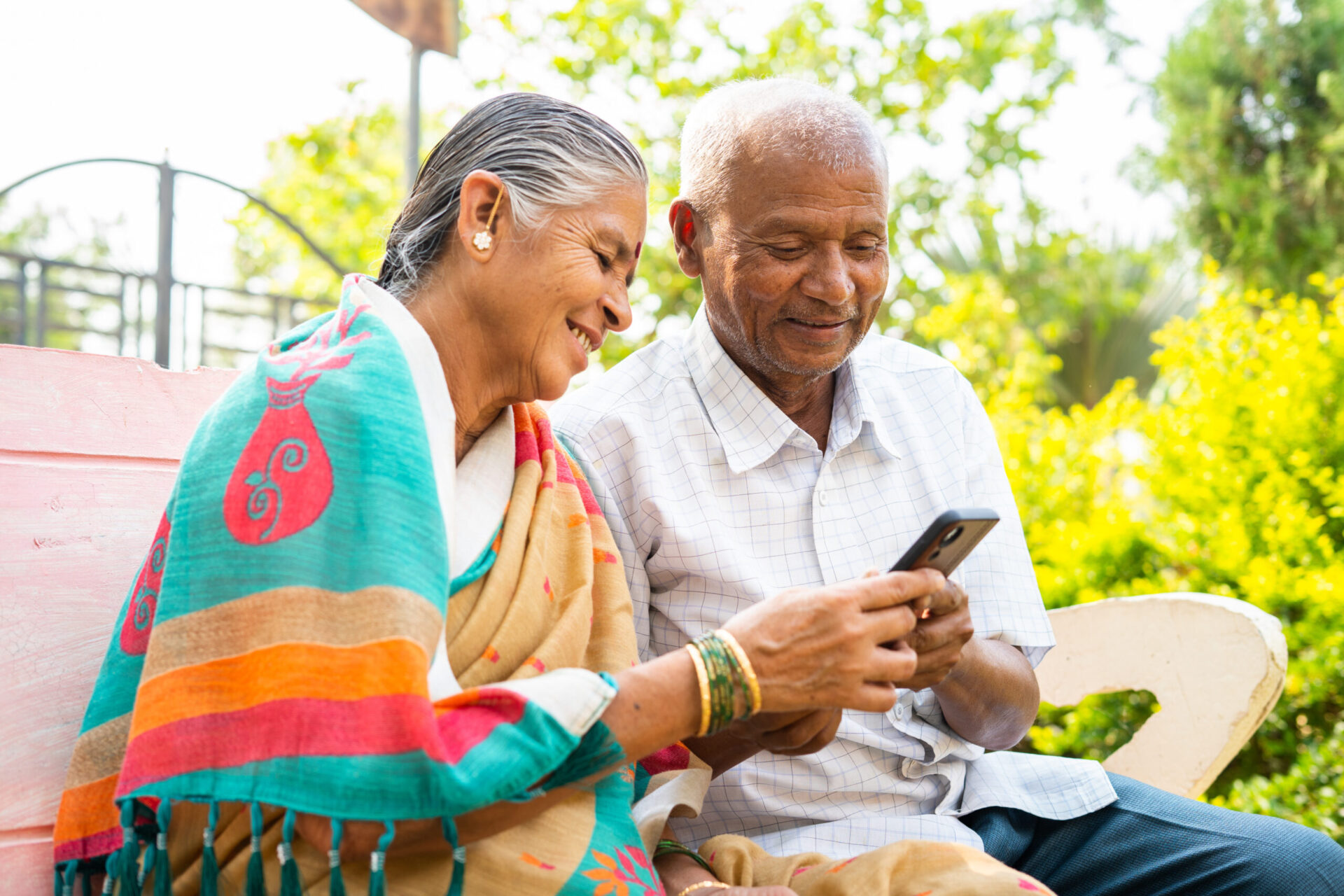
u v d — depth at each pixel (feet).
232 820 4.17
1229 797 11.02
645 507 6.28
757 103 6.19
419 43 18.42
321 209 37.73
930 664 5.08
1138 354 40.86
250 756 3.82
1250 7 39.42
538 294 4.75
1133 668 7.67
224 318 21.06
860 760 6.13
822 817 6.06
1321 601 11.53
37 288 20.75
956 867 4.76
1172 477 14.93
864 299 6.23
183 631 4.02
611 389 6.64
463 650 4.54
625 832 4.75
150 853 4.18
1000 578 6.57
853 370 6.68
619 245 4.94
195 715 3.90
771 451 6.43
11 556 4.73
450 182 4.87
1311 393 14.20
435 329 4.85
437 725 3.83
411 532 4.13
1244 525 13.69
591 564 5.33
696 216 6.46
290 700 3.83
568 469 5.69
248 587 4.01
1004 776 6.46
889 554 6.50
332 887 3.73
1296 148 37.68
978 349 31.73
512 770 3.82
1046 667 8.08
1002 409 18.56
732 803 6.05
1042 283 40.98
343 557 4.06
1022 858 6.34
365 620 3.94
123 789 3.87
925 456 6.73
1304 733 11.08
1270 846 5.83
